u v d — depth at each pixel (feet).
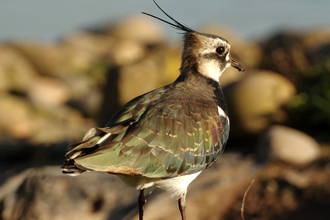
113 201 37.42
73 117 72.54
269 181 39.99
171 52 54.75
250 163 43.80
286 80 53.11
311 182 39.45
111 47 97.60
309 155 43.42
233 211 36.88
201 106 26.45
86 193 37.78
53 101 76.48
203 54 29.27
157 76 52.90
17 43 91.76
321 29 82.64
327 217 34.96
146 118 24.47
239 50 64.13
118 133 23.73
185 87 28.02
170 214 36.09
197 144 25.50
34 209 34.83
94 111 74.79
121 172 22.99
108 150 22.85
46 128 62.85
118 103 52.80
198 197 38.01
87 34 110.73
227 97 49.80
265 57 62.18
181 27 29.81
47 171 41.50
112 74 54.75
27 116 68.74
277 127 46.98
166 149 24.25
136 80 52.47
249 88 49.37
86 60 93.50
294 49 59.72
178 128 24.86
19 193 38.27
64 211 35.81
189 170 25.46
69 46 99.81
